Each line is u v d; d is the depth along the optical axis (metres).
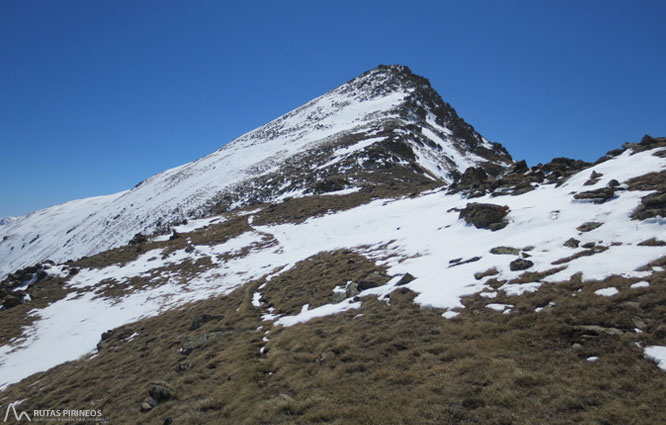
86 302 35.91
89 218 144.12
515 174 35.72
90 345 25.80
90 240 110.06
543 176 32.25
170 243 50.62
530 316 12.17
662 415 6.86
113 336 25.83
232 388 12.76
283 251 39.41
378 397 9.91
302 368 13.05
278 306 22.66
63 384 19.36
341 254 30.52
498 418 7.94
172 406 12.81
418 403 9.13
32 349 27.03
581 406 7.75
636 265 12.80
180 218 85.06
